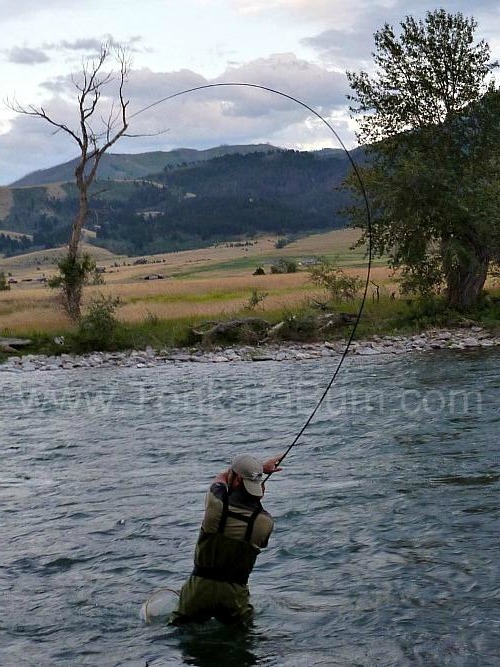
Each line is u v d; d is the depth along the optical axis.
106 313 34.31
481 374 22.23
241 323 34.62
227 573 6.84
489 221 34.62
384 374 23.42
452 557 8.30
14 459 13.84
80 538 9.45
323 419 16.44
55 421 17.55
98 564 8.61
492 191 34.88
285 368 26.72
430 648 6.44
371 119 37.75
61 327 37.41
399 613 7.08
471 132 37.38
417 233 36.19
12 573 8.43
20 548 9.18
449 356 27.44
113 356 31.89
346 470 12.17
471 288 37.44
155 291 63.00
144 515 10.26
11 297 59.19
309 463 12.78
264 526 6.86
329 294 45.31
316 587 7.74
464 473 11.59
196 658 6.42
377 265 113.94
